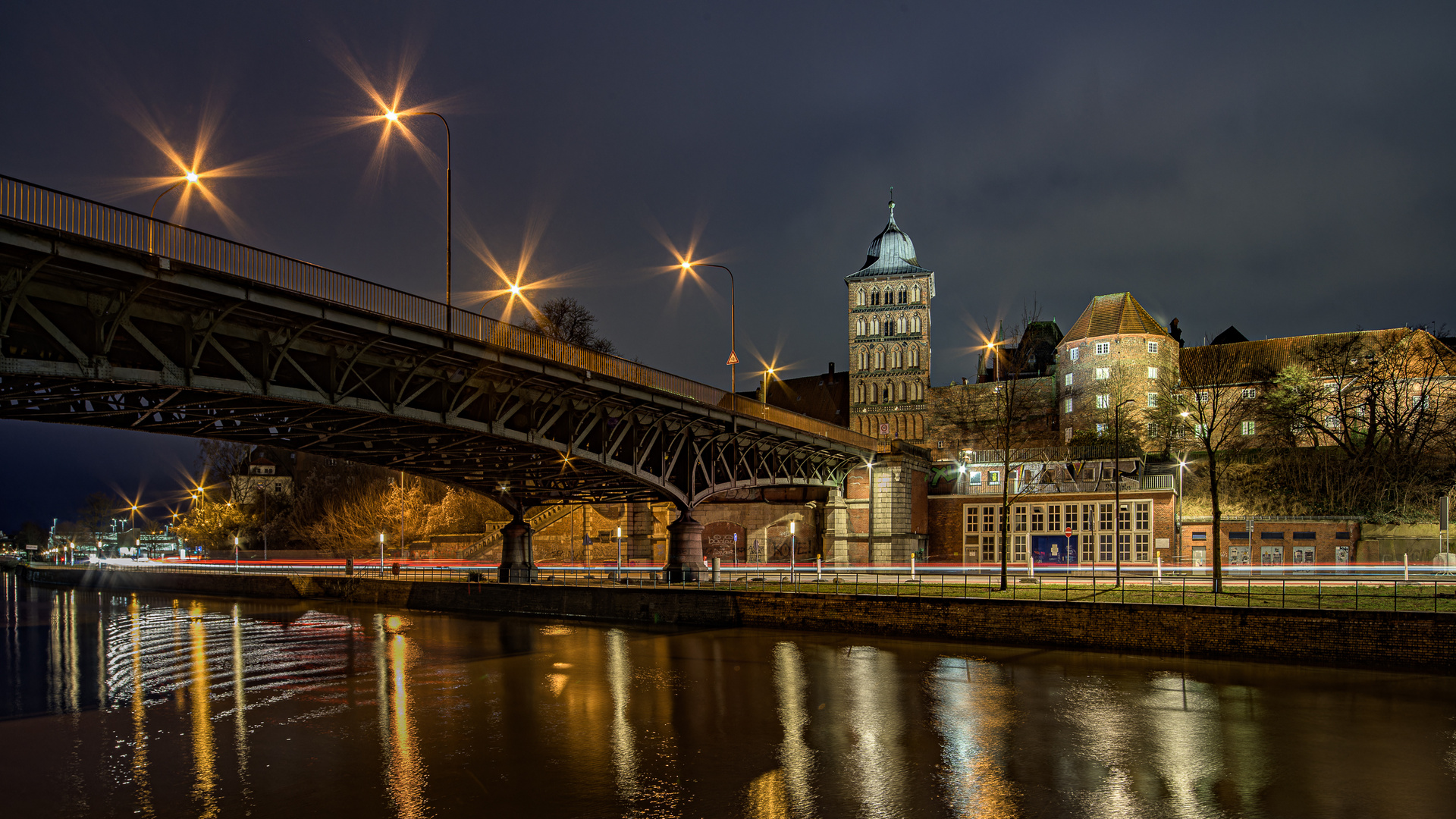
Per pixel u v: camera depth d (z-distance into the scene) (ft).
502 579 198.39
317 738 84.53
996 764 74.23
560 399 142.51
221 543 369.09
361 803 66.18
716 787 68.90
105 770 75.15
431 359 116.16
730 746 79.92
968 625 132.77
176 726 90.17
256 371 98.07
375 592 207.21
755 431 190.80
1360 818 61.82
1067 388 326.03
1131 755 76.33
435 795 67.77
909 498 253.03
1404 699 94.07
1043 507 248.52
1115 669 111.55
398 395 113.70
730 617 153.28
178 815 64.44
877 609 139.95
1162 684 102.58
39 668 124.57
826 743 80.59
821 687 103.09
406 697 101.71
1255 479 268.21
